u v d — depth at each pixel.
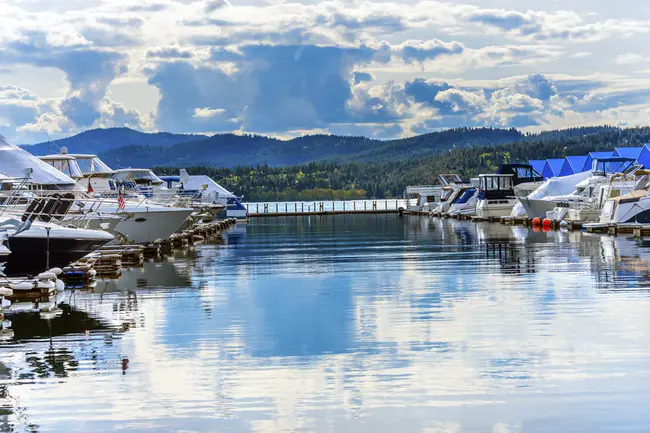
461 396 12.90
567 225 54.50
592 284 23.97
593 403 12.45
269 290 24.53
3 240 24.14
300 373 14.34
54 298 23.30
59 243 24.94
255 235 56.22
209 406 12.64
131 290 24.95
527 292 22.64
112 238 26.22
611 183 53.44
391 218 84.56
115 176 62.53
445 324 18.23
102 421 12.05
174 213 38.28
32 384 13.86
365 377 14.02
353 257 35.59
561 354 15.20
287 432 11.56
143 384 13.79
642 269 27.72
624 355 15.03
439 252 37.19
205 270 30.94
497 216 71.06
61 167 43.81
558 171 86.38
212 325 18.77
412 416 12.08
